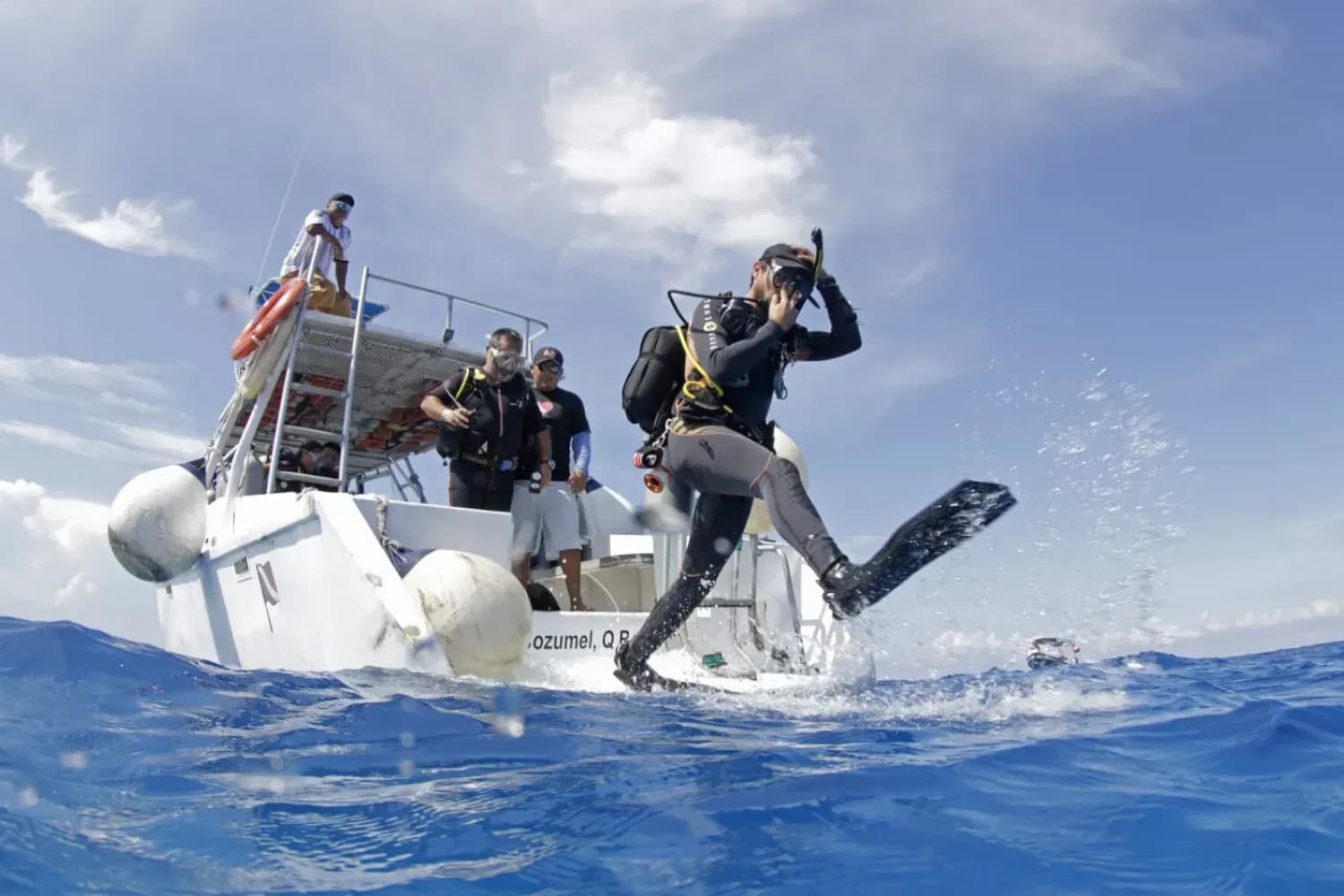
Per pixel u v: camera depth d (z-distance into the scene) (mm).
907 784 2674
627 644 4898
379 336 7289
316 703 3814
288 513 5555
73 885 1882
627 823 2334
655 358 4562
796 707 4211
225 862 2061
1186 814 2410
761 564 6324
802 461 6156
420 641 4594
